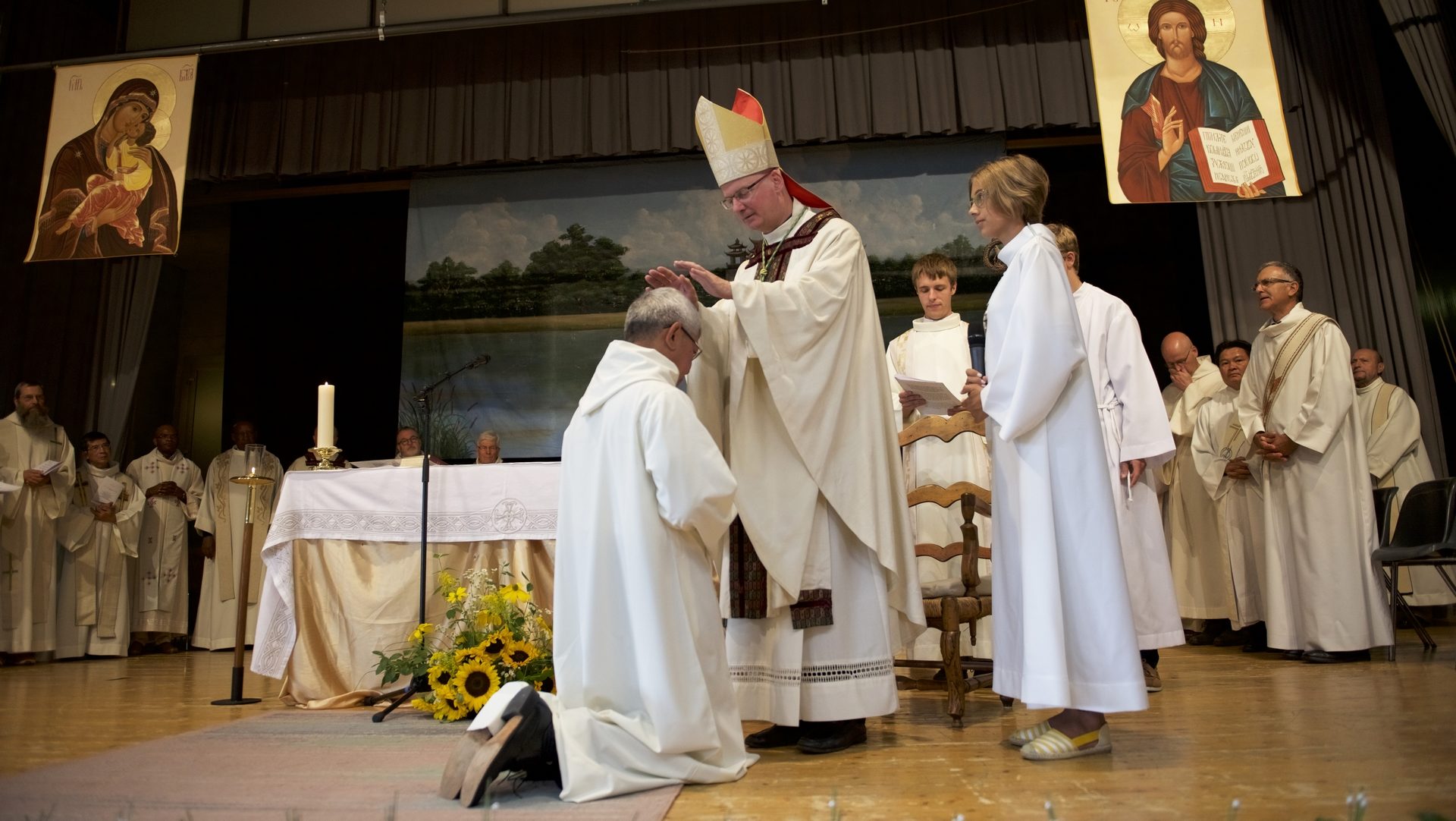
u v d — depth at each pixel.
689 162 8.15
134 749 2.79
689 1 7.12
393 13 7.91
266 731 3.15
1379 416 6.06
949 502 3.09
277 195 8.98
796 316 2.55
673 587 2.18
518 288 8.17
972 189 2.61
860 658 2.55
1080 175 9.19
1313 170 7.07
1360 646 4.25
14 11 7.68
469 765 2.02
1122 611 2.27
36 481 6.41
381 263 9.92
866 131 7.45
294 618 3.92
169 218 6.96
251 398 9.85
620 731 2.11
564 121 7.77
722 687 2.26
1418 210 6.76
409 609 3.88
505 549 3.92
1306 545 4.43
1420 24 6.17
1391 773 2.00
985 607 2.98
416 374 8.14
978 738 2.67
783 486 2.55
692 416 2.22
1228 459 5.45
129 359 8.00
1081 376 2.40
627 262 8.10
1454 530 4.14
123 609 7.04
